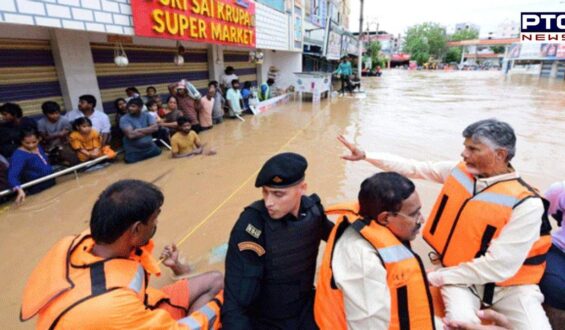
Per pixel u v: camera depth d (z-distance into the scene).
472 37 78.31
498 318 1.73
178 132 5.75
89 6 4.54
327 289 1.51
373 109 10.92
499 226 1.81
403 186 1.42
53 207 3.87
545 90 16.92
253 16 9.46
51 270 1.22
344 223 1.58
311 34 16.38
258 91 11.43
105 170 5.07
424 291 1.40
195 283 1.99
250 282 1.54
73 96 5.43
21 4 3.75
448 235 2.08
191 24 6.46
